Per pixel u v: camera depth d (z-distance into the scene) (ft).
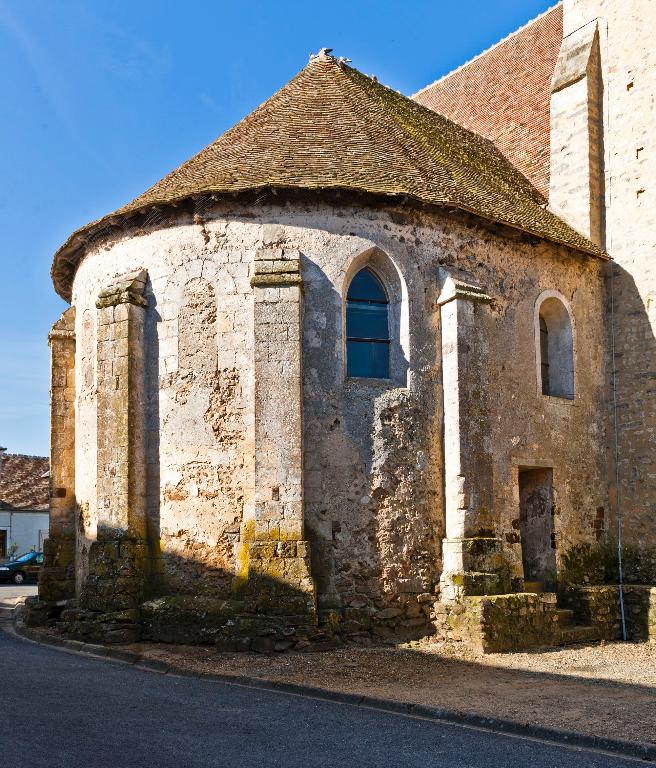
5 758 22.57
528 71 78.89
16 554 139.85
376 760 23.71
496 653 42.52
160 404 47.50
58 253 54.80
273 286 44.96
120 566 45.11
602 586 52.90
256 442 43.91
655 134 59.36
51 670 36.70
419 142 57.21
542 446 53.26
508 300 52.39
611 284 60.29
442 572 46.34
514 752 25.07
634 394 57.82
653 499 55.98
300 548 42.39
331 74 60.08
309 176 46.83
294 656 40.06
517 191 63.16
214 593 44.65
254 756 23.61
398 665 38.45
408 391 46.91
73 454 57.88
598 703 30.86
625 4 62.69
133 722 27.04
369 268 48.24
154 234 49.11
